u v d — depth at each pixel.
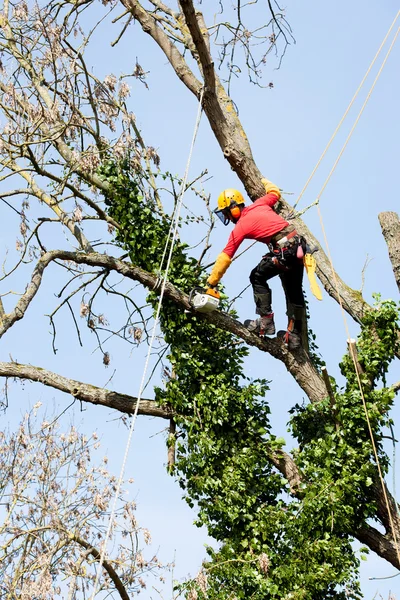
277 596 13.62
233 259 13.88
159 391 15.15
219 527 14.27
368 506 14.22
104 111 15.05
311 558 13.71
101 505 14.30
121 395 15.55
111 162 15.48
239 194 13.48
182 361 14.94
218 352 15.05
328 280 16.06
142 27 16.97
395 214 15.67
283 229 13.13
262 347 14.68
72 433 15.65
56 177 15.38
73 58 15.47
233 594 13.54
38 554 14.51
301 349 14.88
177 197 16.16
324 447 14.28
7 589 14.16
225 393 14.62
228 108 16.33
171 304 15.02
